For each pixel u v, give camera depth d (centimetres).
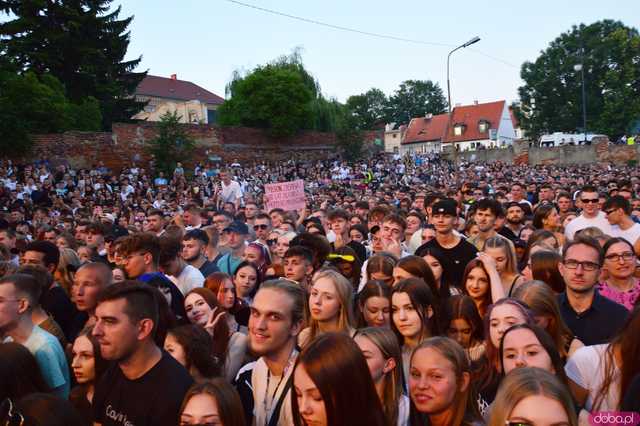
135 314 300
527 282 423
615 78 6406
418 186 2489
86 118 3412
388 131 9062
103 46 3984
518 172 3859
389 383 326
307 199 1972
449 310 423
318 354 251
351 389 247
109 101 3956
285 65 4341
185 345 362
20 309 387
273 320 326
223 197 1445
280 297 330
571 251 429
